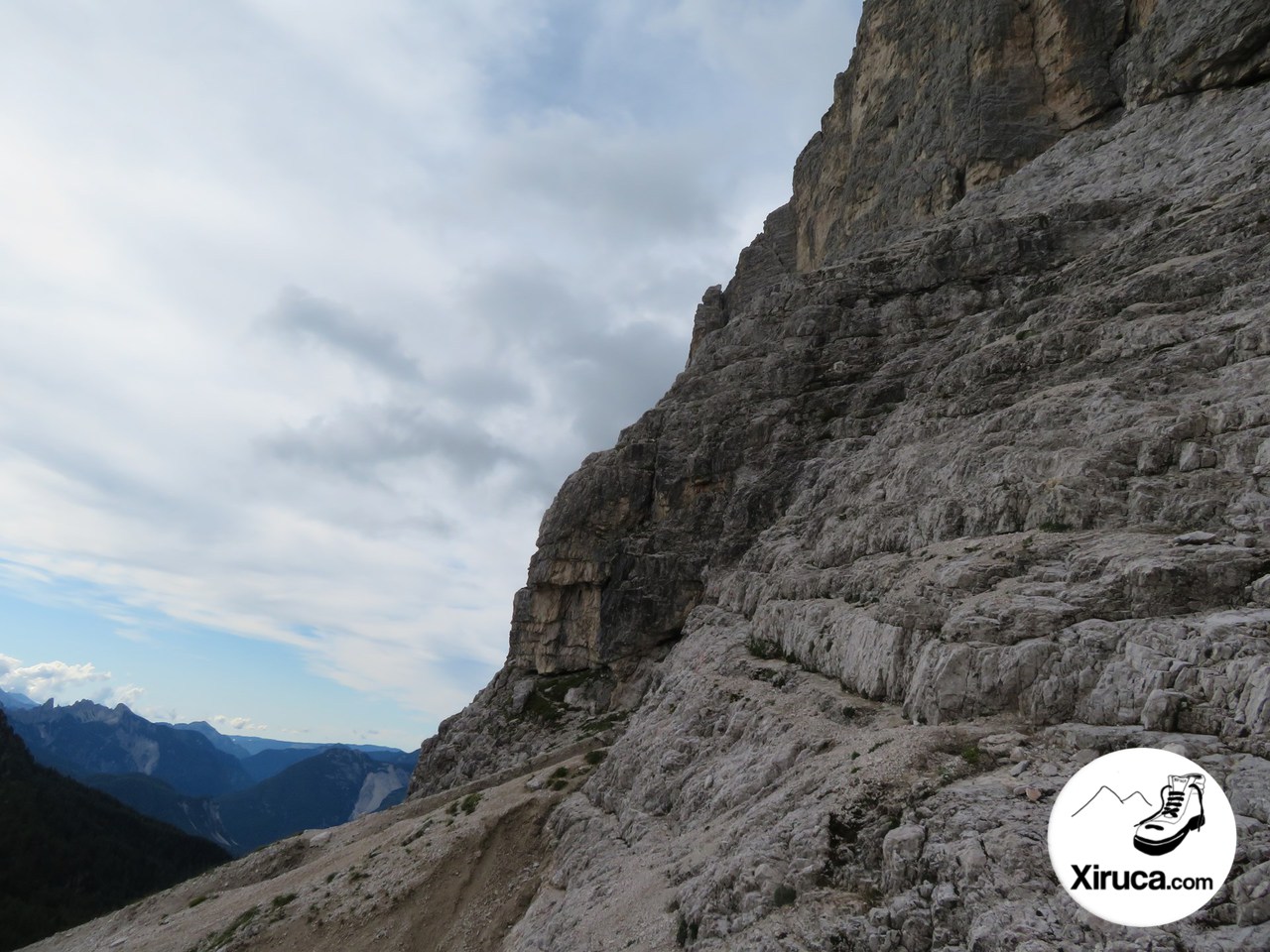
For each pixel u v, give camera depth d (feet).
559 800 139.03
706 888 65.67
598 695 208.13
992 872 47.85
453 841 136.77
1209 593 63.62
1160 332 106.93
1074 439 98.48
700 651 142.20
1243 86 178.19
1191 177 160.97
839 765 70.59
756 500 185.57
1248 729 50.44
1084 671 63.98
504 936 110.01
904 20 303.07
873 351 198.70
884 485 132.26
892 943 49.78
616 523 225.97
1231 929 39.40
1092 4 234.38
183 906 185.68
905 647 84.94
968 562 86.99
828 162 345.51
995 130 238.48
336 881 145.38
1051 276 152.25
